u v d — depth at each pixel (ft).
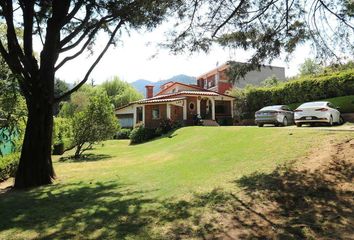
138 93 210.38
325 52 33.12
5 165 40.93
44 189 30.50
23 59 32.65
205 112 120.78
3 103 26.08
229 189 24.00
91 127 67.62
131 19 38.24
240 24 33.30
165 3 33.94
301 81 95.09
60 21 34.40
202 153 43.68
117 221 18.95
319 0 30.48
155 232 16.97
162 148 64.95
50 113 35.24
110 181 32.96
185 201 22.33
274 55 33.73
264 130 48.42
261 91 109.09
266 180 24.67
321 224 16.61
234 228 17.13
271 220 17.87
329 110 59.06
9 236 17.24
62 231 17.63
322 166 25.12
